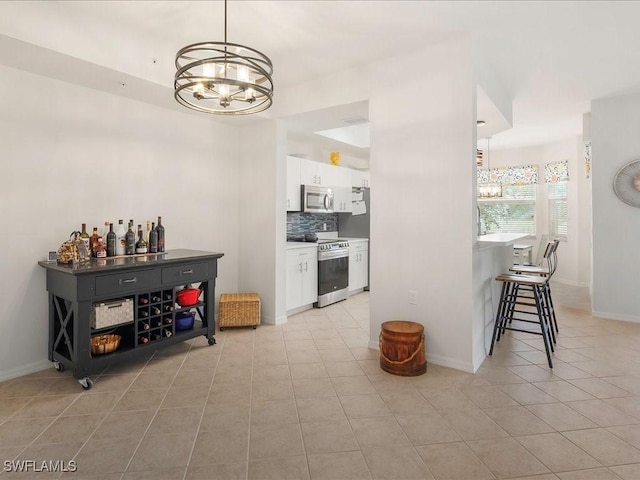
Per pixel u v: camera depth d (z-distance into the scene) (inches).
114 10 103.3
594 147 182.7
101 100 133.8
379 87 134.6
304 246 193.8
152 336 129.7
